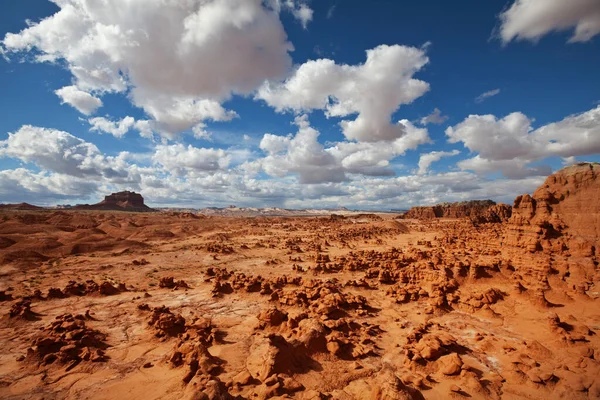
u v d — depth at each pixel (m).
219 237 126.00
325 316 34.12
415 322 34.94
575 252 41.09
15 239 87.31
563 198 45.41
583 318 31.33
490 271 45.66
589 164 45.53
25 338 31.77
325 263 64.00
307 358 25.52
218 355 27.30
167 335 31.62
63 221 141.25
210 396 17.66
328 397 20.67
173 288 51.50
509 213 144.25
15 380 23.81
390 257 69.44
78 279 58.12
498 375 22.91
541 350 25.08
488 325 32.66
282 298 42.03
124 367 25.84
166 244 111.94
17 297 44.97
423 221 188.25
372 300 43.00
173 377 23.70
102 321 36.69
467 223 120.94
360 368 24.81
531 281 40.06
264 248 99.25
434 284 43.69
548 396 20.20
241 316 37.88
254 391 21.02
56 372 24.98
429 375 23.25
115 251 91.69
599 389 20.20
